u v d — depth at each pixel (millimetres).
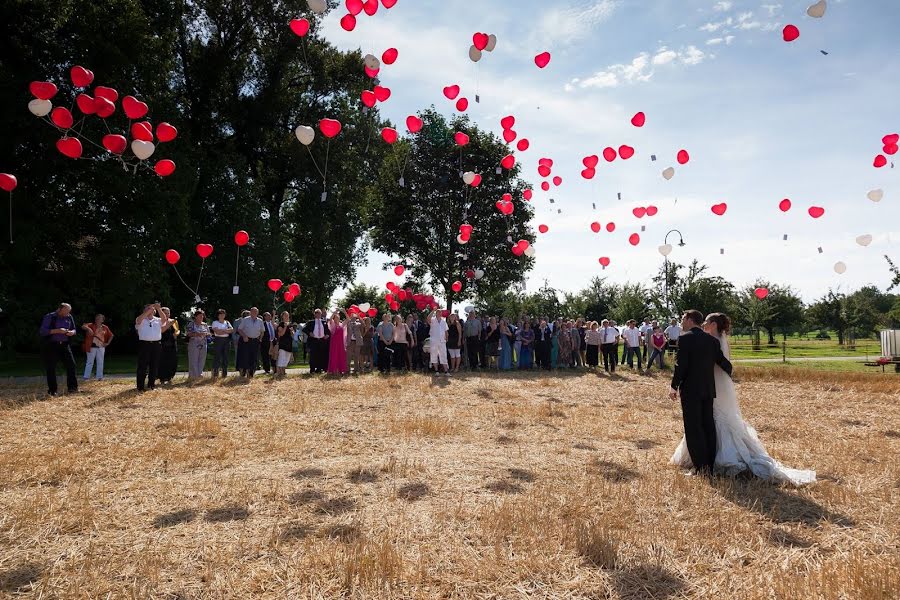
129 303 20328
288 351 15453
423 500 4875
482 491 5152
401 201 29797
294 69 29234
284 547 3832
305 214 30156
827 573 3367
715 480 5453
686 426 5914
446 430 7879
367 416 9102
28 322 18641
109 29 19016
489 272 30219
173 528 4184
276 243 27875
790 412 10180
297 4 26859
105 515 4438
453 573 3479
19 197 18234
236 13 26781
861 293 49250
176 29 24031
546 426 8453
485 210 29391
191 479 5484
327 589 3248
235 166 26828
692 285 27891
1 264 18000
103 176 19109
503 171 29391
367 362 17266
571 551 3801
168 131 9109
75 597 3129
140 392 11422
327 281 32031
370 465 6016
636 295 35312
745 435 5859
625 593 3264
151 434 7531
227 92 28375
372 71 10125
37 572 3439
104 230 20328
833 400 11773
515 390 12781
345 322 16078
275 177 30797
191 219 25094
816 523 4363
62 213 19281
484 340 17953
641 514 4555
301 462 6199
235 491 5070
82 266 19672
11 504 4652
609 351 18203
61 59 18438
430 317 16422
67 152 8922
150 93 20766
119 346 29406
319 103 29891
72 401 10250
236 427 8109
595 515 4523
